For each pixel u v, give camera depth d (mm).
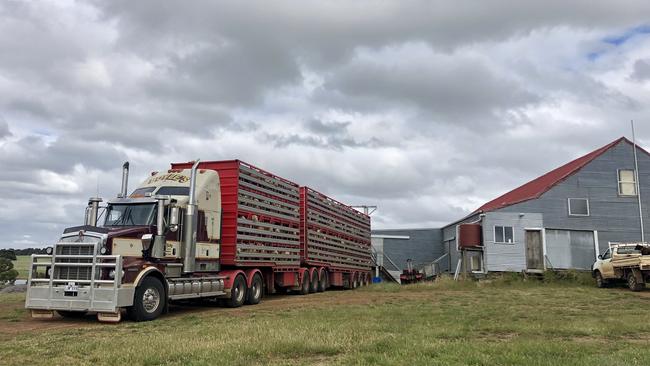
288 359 7262
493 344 8195
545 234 31203
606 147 32344
